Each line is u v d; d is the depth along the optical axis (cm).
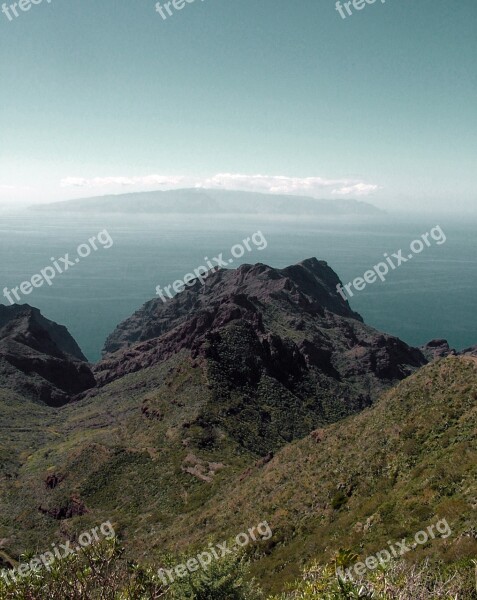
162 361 15925
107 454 8125
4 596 1181
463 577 1639
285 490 4428
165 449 8019
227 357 11275
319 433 5484
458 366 4616
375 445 4191
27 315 19688
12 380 15475
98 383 17325
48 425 12850
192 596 1908
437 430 3825
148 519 5884
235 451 7988
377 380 15500
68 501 7006
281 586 2881
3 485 8444
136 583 1377
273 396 10969
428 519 2661
